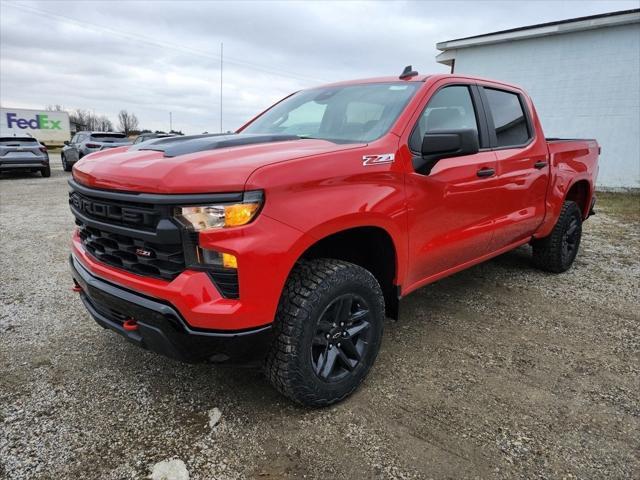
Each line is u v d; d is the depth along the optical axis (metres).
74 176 2.60
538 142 3.99
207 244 1.88
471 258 3.45
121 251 2.16
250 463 1.99
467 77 3.35
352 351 2.43
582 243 6.27
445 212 2.92
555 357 2.97
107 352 2.98
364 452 2.06
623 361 2.93
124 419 2.29
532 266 4.95
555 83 12.42
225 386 2.58
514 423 2.28
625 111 11.45
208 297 1.90
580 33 11.81
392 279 2.69
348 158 2.28
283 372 2.15
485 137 3.38
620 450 2.09
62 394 2.50
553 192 4.21
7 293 4.03
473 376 2.72
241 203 1.88
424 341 3.18
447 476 1.92
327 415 2.32
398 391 2.55
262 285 1.94
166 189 1.88
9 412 2.33
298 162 2.07
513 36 12.64
